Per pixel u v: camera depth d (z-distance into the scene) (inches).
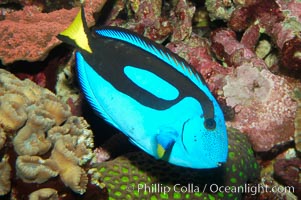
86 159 30.0
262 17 40.0
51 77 36.6
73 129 30.5
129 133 27.7
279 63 40.1
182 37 40.3
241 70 37.6
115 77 27.2
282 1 39.7
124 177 32.7
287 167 37.2
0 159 28.7
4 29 34.8
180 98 26.7
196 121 26.6
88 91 28.1
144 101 27.0
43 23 35.0
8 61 34.2
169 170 33.0
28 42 34.4
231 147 34.3
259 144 36.8
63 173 29.0
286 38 38.5
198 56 39.2
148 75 27.0
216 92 37.6
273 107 37.0
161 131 26.9
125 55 27.2
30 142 28.8
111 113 27.8
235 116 37.0
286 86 37.4
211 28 46.3
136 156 33.7
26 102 29.9
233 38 40.4
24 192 28.8
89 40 27.3
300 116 36.9
